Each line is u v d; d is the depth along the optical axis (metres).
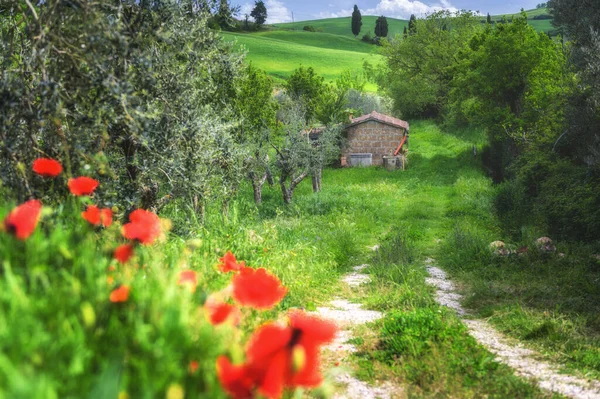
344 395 5.67
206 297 3.08
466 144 51.62
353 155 48.94
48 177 5.09
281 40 131.88
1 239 2.87
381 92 71.56
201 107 10.11
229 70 10.64
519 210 22.17
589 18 23.50
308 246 15.89
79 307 2.42
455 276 14.38
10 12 6.09
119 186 7.97
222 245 9.62
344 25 193.50
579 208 16.66
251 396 2.09
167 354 2.18
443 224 24.55
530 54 35.16
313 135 43.03
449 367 6.32
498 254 15.65
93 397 1.80
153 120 7.94
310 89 47.62
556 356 7.52
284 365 2.13
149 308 2.50
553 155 21.20
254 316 4.54
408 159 48.84
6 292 2.32
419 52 64.88
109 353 2.21
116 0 6.76
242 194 29.34
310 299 10.46
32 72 5.36
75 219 3.69
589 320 9.14
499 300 11.16
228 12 10.42
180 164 8.88
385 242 20.05
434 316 7.93
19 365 1.92
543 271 13.59
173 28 8.11
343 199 29.69
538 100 31.11
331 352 7.06
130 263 3.50
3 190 4.78
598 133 19.14
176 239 7.61
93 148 6.22
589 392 6.11
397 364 6.63
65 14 5.35
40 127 5.16
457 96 42.41
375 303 10.41
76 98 5.45
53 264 2.86
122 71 5.77
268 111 26.61
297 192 35.06
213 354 2.33
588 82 19.11
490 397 5.63
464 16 64.69
